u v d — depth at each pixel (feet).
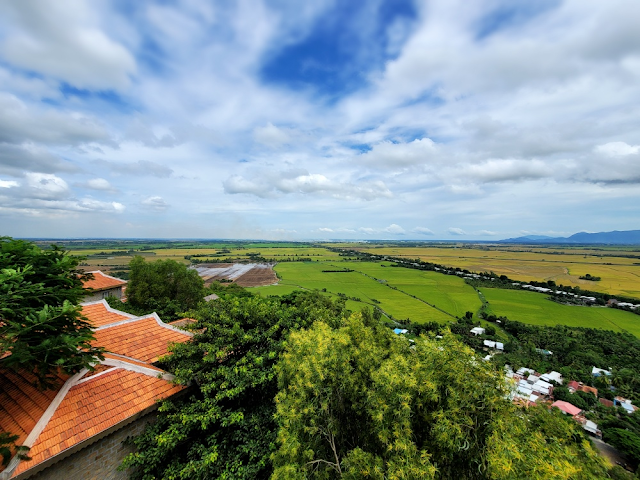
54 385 31.73
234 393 35.63
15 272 29.63
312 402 31.45
